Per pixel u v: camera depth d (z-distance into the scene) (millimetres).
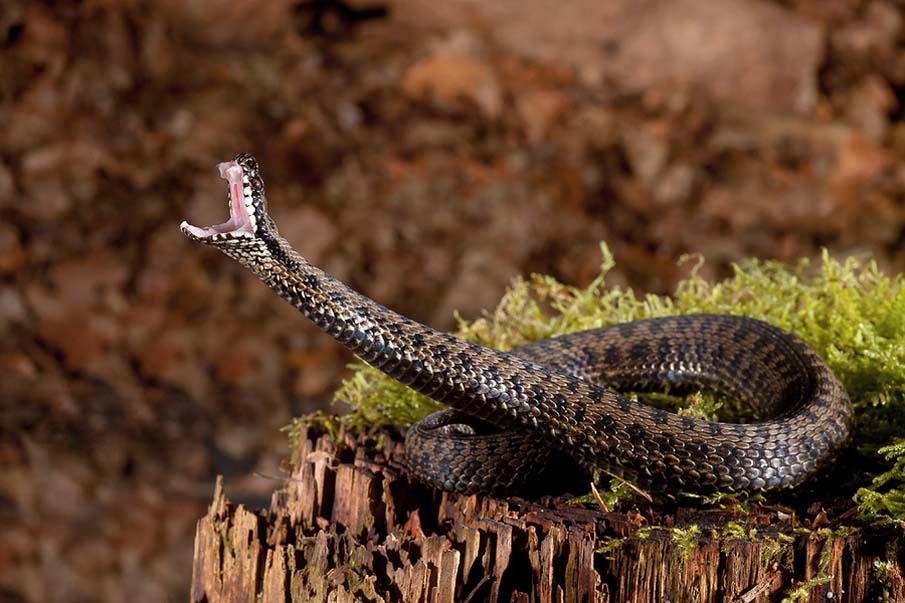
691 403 6316
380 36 20375
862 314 6902
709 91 20344
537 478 5535
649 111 19578
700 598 4629
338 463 5598
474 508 5188
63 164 15953
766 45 20438
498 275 14836
